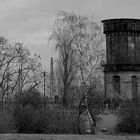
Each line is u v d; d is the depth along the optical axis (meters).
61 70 37.94
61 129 25.55
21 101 27.27
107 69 65.69
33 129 24.33
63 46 38.09
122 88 64.38
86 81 32.88
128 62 66.44
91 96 32.41
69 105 31.30
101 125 36.97
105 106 48.69
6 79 29.56
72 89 35.41
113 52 67.56
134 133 34.75
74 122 26.98
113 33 67.94
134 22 68.00
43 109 25.75
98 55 34.72
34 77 29.92
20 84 29.59
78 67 34.84
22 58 30.41
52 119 25.28
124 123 35.75
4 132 22.02
